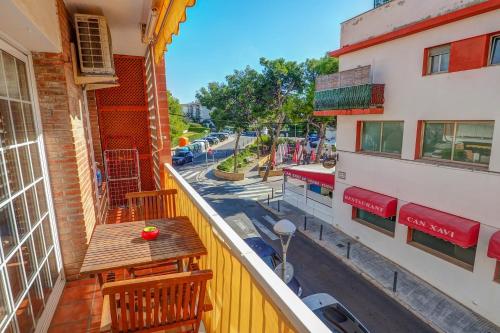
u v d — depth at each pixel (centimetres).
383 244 1204
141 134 746
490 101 794
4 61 265
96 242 317
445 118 915
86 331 295
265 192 2291
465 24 837
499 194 791
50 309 313
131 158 728
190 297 230
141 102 739
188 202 391
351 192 1292
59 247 368
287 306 120
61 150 359
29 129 310
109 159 716
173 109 3056
